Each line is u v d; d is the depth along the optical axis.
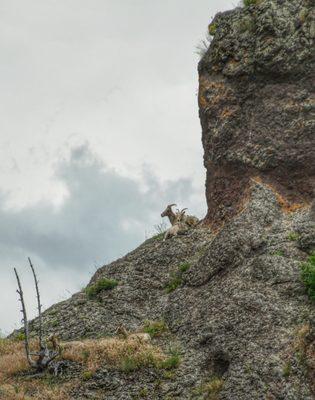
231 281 110.62
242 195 129.62
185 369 100.31
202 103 142.75
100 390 100.06
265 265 108.25
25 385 103.31
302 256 109.69
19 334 123.50
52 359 105.69
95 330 117.31
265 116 131.75
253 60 134.25
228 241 117.00
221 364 99.69
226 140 135.75
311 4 133.25
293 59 130.62
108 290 126.25
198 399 94.94
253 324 100.75
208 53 143.12
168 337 109.50
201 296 113.31
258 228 117.25
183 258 127.88
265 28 134.00
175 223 138.12
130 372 101.69
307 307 100.12
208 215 136.75
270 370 92.56
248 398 90.94
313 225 114.81
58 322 122.12
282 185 126.19
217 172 136.75
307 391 89.69
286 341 95.88
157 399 96.69
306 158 125.50
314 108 128.00
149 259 130.25
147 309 119.56
